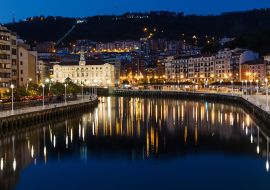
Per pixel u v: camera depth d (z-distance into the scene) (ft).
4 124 329.52
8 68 629.92
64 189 189.06
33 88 574.97
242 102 609.83
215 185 193.77
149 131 353.51
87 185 194.59
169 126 386.32
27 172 215.10
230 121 419.54
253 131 344.69
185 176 207.51
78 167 224.74
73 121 429.38
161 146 280.51
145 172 215.31
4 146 280.72
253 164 228.63
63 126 386.32
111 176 208.23
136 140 305.94
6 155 252.62
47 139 310.45
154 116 483.51
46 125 391.24
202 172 214.28
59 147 278.46
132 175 209.67
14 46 654.94
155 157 247.70
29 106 441.27
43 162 235.61
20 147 277.64
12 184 195.52
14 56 654.94
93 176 208.44
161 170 218.59
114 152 262.26
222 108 582.35
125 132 348.18
